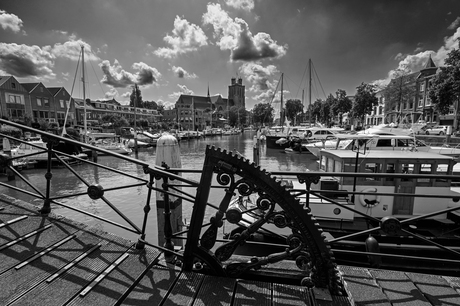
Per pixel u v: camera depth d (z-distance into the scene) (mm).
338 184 6699
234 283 2277
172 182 4594
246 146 42188
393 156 6492
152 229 9227
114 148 29359
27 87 50875
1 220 2777
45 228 2730
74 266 2303
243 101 159000
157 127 79000
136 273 2322
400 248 5621
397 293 2258
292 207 2092
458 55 23516
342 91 51438
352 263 5992
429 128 33000
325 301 2051
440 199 6293
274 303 2047
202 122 107312
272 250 6145
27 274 2135
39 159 20062
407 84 37031
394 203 6379
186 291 2164
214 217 2270
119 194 13383
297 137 31250
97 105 76938
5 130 26938
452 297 2201
